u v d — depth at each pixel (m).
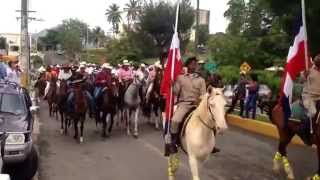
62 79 21.17
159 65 20.17
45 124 21.73
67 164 13.56
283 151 12.06
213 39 39.69
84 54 102.25
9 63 23.83
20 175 10.95
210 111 8.70
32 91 34.16
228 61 36.72
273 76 28.70
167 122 10.01
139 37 59.75
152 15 58.19
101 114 18.77
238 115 21.75
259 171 12.77
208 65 23.88
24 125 10.77
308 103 10.57
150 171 12.70
